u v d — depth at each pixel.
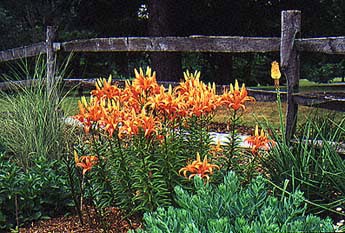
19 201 3.98
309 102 4.72
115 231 3.62
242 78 17.61
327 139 4.27
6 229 3.89
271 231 1.95
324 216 3.57
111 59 15.32
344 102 4.48
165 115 3.43
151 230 2.12
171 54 12.43
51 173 4.19
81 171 4.13
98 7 13.80
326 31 14.25
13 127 5.43
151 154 3.48
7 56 8.69
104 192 3.63
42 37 17.19
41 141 5.05
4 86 7.74
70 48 7.54
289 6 13.30
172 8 12.65
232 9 13.43
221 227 1.99
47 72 7.23
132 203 3.52
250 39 5.55
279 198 3.63
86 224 3.86
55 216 4.12
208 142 3.67
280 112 3.96
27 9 17.80
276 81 3.97
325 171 3.46
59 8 16.81
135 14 14.24
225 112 9.48
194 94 3.44
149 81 3.38
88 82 7.30
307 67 17.73
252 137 3.58
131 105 3.43
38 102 5.38
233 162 3.70
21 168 4.54
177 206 3.48
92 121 3.45
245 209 2.29
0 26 16.95
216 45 5.93
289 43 4.88
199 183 2.53
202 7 13.44
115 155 3.50
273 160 3.86
